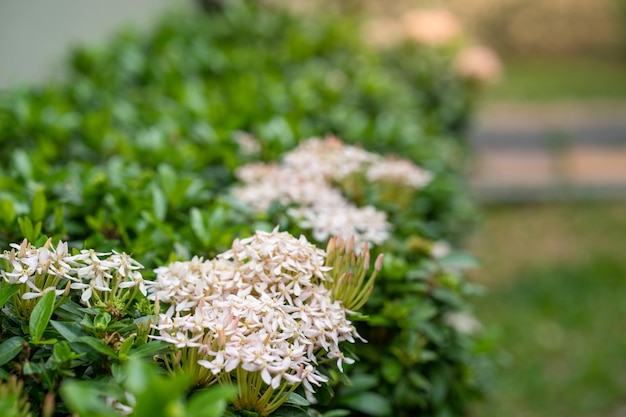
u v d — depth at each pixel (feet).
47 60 14.47
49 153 9.23
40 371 4.10
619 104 40.16
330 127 11.26
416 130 11.75
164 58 14.76
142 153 9.07
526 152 29.91
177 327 4.52
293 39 16.57
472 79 18.39
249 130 10.87
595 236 21.06
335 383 5.71
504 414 12.68
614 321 16.02
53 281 4.66
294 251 5.09
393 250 7.25
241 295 4.83
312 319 4.81
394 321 6.52
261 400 4.47
